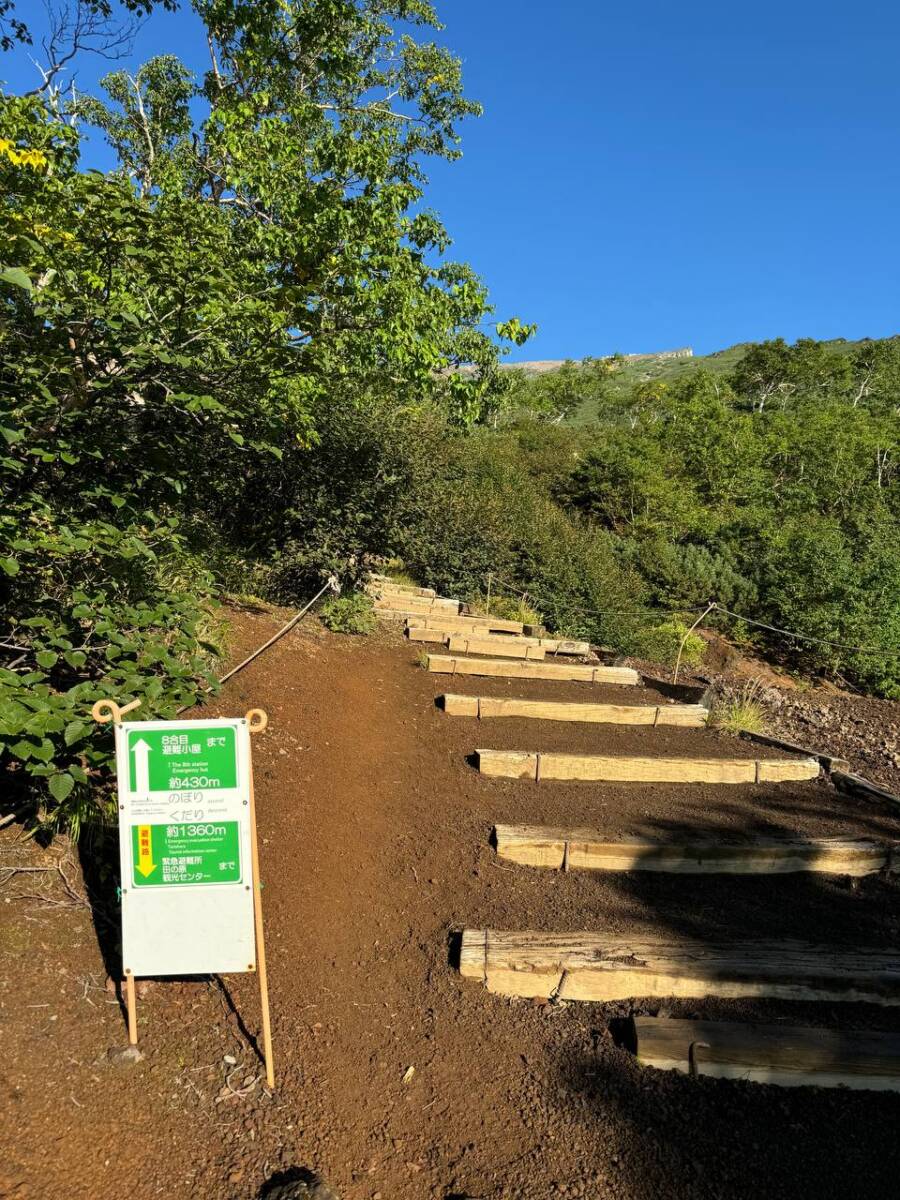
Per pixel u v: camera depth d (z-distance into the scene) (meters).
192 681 3.77
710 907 4.21
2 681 2.93
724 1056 3.13
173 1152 2.54
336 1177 2.57
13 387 3.59
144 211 3.87
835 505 23.42
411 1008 3.41
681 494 22.02
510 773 5.64
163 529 3.94
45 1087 2.61
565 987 3.51
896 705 12.78
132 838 2.79
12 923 3.18
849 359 66.31
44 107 6.03
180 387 4.04
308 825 4.57
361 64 14.04
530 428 29.03
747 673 13.34
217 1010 3.18
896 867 4.71
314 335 6.23
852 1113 3.02
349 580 9.18
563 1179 2.66
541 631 10.86
